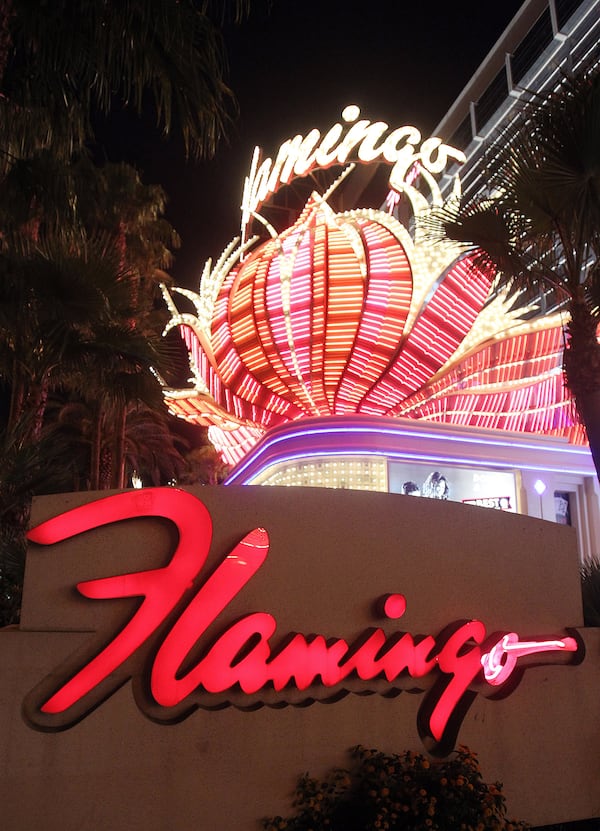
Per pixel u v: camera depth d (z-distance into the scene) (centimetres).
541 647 793
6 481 1068
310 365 1995
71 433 3238
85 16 1006
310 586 730
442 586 781
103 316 1155
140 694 662
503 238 963
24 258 1073
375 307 1972
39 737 623
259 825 660
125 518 691
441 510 802
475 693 760
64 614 669
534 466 1777
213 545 709
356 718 713
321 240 2041
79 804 620
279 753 680
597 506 1827
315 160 2203
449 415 2131
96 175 1828
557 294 998
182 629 667
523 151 890
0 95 1066
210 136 1040
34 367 1223
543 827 806
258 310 2075
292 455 1669
